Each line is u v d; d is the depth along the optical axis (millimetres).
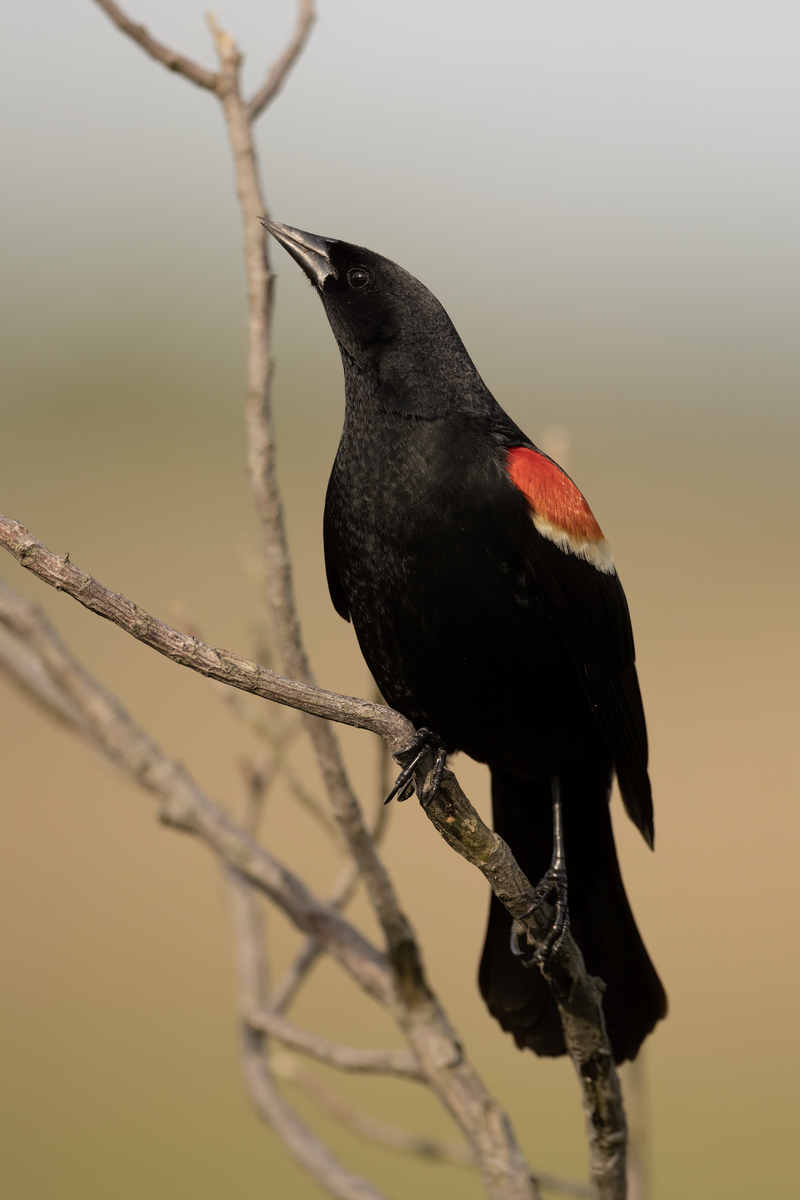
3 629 6527
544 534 6355
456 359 6746
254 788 6723
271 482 5539
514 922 5242
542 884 6797
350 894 6164
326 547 6953
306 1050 5695
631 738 7023
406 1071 5477
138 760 5863
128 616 4078
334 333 6984
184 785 5895
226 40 5879
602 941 6801
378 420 6578
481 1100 5258
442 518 6297
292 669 5602
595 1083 5035
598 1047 5012
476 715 6695
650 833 7051
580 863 7070
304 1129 5707
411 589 6383
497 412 6902
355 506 6523
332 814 5469
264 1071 5906
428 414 6535
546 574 6383
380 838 6195
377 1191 5418
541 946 5051
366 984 5574
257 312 5594
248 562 6699
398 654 6578
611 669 6848
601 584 6691
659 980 6422
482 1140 5156
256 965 6148
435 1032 5410
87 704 5941
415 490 6344
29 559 3969
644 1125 6016
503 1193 5039
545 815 7262
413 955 5461
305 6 6141
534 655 6523
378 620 6566
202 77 5855
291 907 5746
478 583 6340
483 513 6297
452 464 6367
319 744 5387
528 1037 6480
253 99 6020
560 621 6508
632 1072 6133
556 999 5055
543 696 6648
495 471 6359
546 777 7086
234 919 6301
